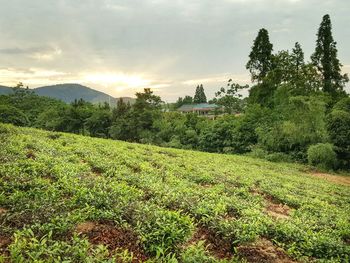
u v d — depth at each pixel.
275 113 54.75
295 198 18.98
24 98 101.81
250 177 24.34
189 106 144.12
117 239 8.95
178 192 14.27
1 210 9.43
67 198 11.25
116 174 16.34
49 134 30.33
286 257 10.00
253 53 74.25
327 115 47.44
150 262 7.73
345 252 10.59
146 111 69.25
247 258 9.59
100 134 73.81
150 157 26.34
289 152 50.34
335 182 33.38
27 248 7.39
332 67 69.44
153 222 9.70
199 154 38.12
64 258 7.12
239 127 57.50
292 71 61.47
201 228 11.04
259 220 12.13
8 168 13.27
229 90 97.75
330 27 69.50
